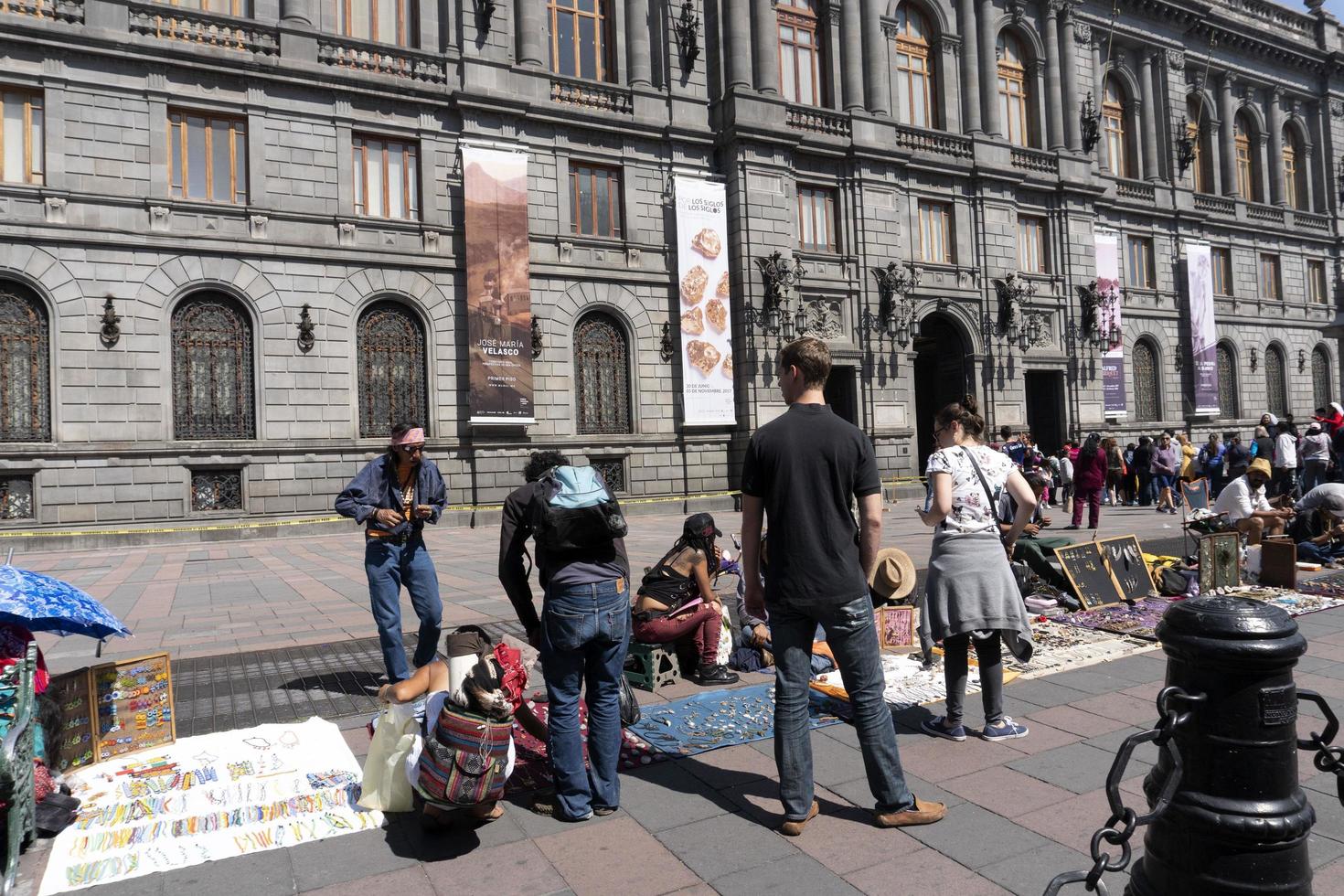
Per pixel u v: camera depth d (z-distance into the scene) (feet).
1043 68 99.50
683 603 20.26
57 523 55.06
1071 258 98.99
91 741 15.11
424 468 19.53
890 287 84.94
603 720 13.07
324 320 63.98
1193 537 34.04
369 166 67.05
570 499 12.80
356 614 29.99
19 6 55.16
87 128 56.80
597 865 11.33
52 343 55.42
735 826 12.45
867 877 10.80
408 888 10.80
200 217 60.03
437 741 12.15
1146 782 8.46
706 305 77.77
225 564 46.03
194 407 60.13
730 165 79.77
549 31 75.56
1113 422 102.47
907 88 92.02
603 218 76.33
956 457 16.11
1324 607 26.53
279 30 62.80
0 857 11.32
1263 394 120.88
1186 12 109.91
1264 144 123.24
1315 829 12.00
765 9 80.94
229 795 13.64
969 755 15.15
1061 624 25.21
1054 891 7.00
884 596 24.61
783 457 12.32
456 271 69.10
